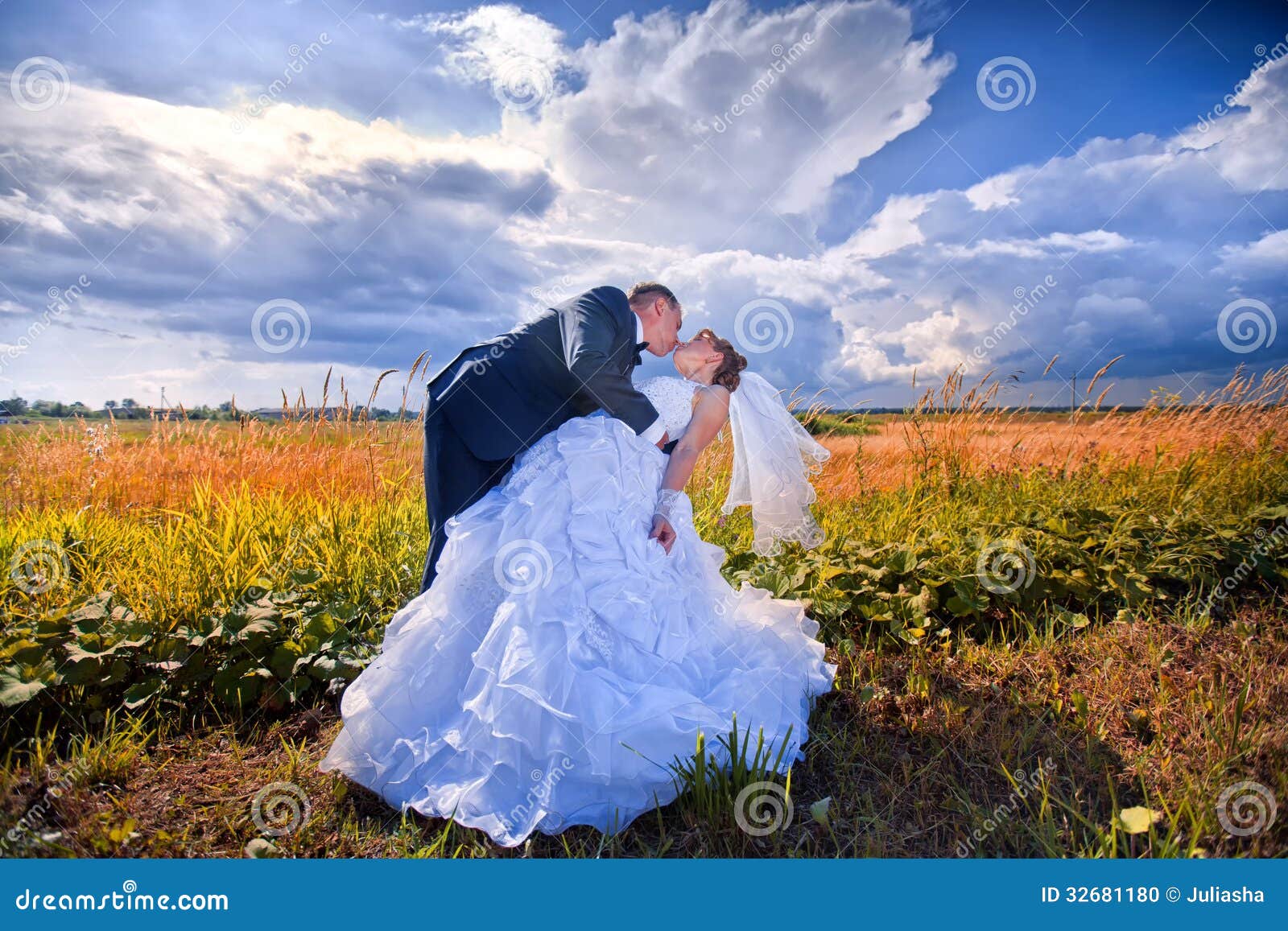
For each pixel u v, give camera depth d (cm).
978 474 496
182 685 272
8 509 433
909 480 495
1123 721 257
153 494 470
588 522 233
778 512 312
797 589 349
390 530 399
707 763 218
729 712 232
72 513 416
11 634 286
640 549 243
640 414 252
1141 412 525
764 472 307
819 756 244
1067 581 347
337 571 355
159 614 296
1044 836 201
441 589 227
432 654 223
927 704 272
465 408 243
